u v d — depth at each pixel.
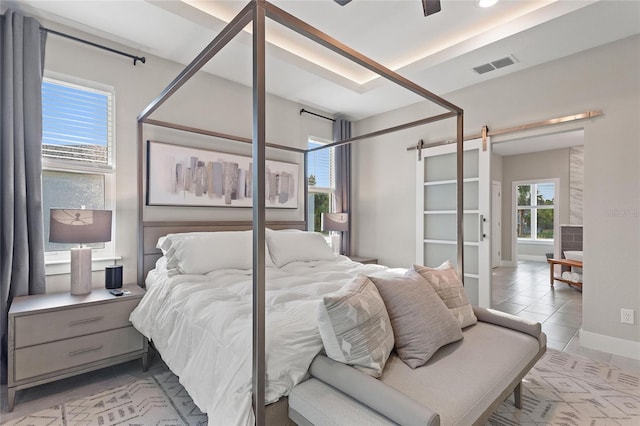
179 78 1.95
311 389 1.25
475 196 3.66
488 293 3.54
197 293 1.97
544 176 7.30
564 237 5.93
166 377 2.29
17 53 2.27
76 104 2.67
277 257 2.87
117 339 2.28
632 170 2.63
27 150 2.32
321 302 1.33
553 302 4.29
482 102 3.54
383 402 1.07
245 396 1.19
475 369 1.42
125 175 2.84
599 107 2.79
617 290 2.70
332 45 1.59
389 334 1.45
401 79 1.97
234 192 3.53
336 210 4.61
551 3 2.40
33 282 2.33
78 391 2.09
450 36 2.90
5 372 2.19
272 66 3.16
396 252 4.39
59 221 2.19
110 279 2.50
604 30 2.54
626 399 2.03
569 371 2.40
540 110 3.13
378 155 4.62
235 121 3.59
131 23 2.51
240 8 2.59
